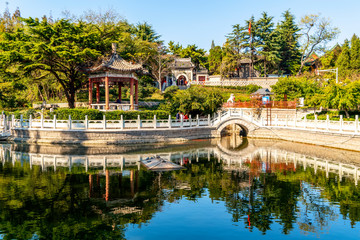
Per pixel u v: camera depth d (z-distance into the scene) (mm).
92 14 57156
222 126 44125
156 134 36938
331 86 37656
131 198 16172
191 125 40969
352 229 12391
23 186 17922
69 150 30297
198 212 14289
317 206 14992
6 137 36344
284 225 12836
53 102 57250
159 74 69312
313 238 11570
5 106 55000
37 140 34219
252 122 45188
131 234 11945
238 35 79000
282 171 22625
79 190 17344
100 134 33719
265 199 16094
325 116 42250
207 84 76125
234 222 13117
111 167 23328
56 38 40406
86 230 12203
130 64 40500
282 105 49562
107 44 45094
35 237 11500
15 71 39906
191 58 89875
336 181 19594
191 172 22250
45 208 14492
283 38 83188
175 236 11797
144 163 24594
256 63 84125
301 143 37906
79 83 47344
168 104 45344
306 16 77000
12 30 60281
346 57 61500
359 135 28906
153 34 86750
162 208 14750
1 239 11242
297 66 84375
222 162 26094
